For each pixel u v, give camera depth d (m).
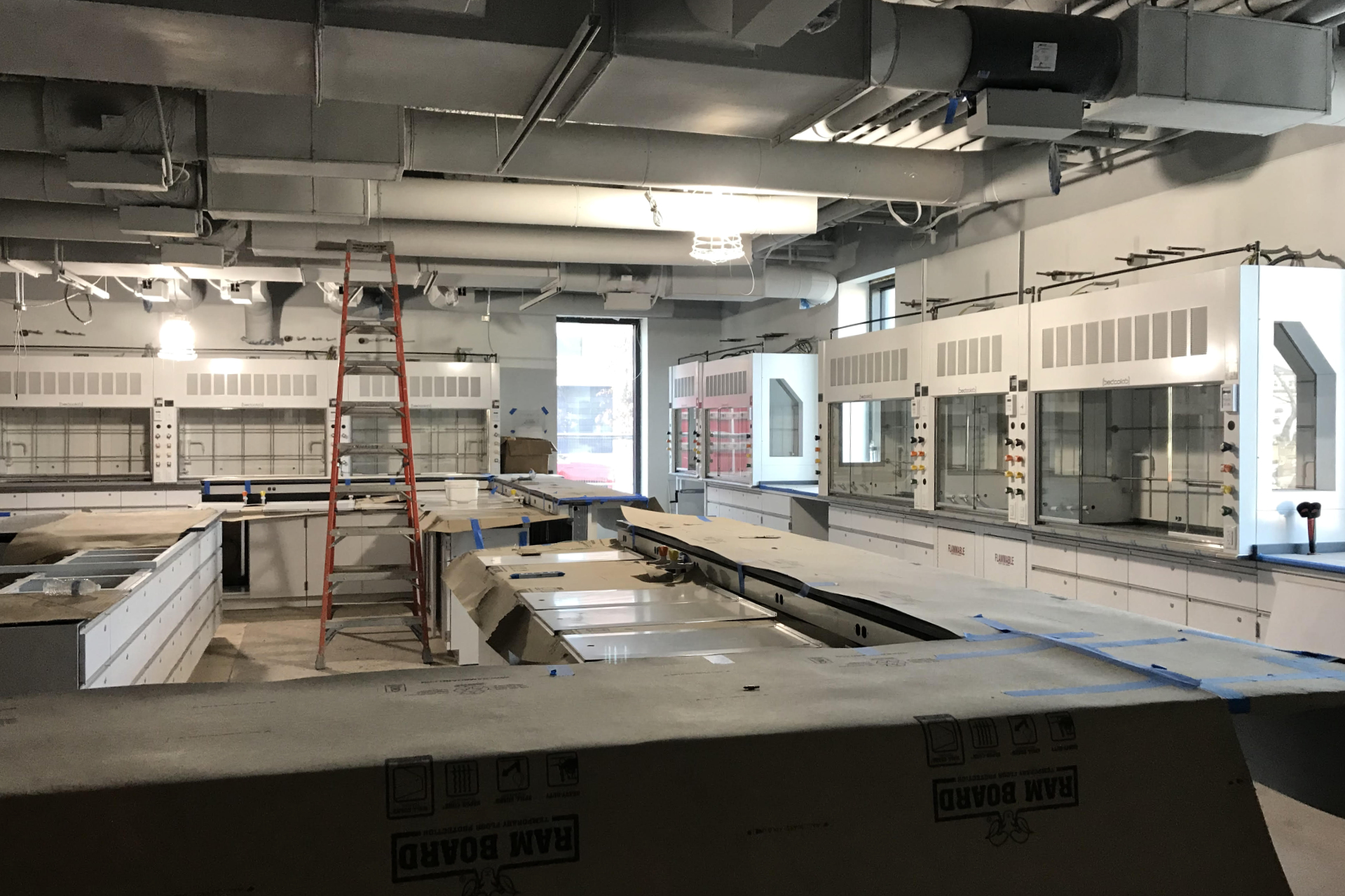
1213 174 4.86
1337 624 3.57
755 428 8.30
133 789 1.00
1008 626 1.77
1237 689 1.36
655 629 2.26
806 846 1.15
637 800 1.12
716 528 3.36
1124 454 4.93
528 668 1.51
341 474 8.70
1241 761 1.30
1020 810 1.22
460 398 9.13
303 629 6.55
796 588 2.32
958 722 1.23
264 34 2.73
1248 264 4.18
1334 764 1.48
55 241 6.68
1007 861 1.20
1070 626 1.78
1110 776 1.26
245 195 4.95
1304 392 4.05
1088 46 3.34
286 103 4.00
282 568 6.99
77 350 8.94
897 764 1.20
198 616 5.27
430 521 5.81
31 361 8.17
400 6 2.72
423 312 9.86
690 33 2.95
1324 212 4.31
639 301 8.01
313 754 1.09
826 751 1.18
